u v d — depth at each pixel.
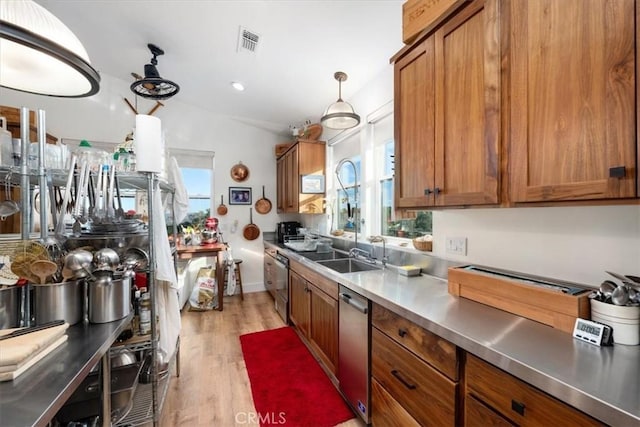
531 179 1.01
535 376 0.76
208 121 4.27
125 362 1.61
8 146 1.42
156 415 1.58
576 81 0.88
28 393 0.77
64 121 3.49
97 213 1.54
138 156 1.54
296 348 2.65
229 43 2.54
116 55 3.06
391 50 2.25
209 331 3.05
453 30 1.31
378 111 2.63
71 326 1.23
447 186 1.35
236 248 4.48
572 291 1.04
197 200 4.28
